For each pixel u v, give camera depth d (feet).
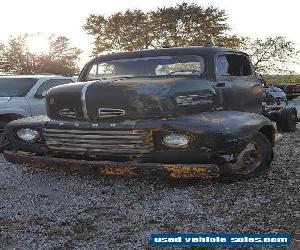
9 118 25.03
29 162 16.20
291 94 82.48
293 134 30.50
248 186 15.67
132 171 14.34
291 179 16.58
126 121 14.92
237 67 20.04
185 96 15.47
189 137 14.08
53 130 15.67
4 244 11.28
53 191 15.90
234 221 12.39
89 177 17.62
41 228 12.34
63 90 16.11
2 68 178.91
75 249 10.89
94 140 14.94
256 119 16.51
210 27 121.08
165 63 18.26
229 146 14.48
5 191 16.06
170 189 15.60
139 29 124.77
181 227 12.09
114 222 12.65
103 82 15.85
